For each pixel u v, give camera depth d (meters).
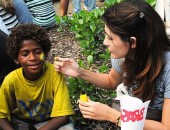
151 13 2.27
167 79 2.34
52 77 2.72
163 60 2.33
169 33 3.34
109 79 2.93
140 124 2.15
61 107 2.70
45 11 5.43
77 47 4.85
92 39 4.15
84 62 4.40
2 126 2.78
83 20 4.25
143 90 2.42
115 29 2.28
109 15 2.30
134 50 2.34
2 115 2.77
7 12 3.88
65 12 5.86
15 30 2.62
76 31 4.34
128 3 2.31
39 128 2.73
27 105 2.78
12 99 2.79
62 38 5.13
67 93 2.75
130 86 2.54
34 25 2.66
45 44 2.65
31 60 2.57
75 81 3.22
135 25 2.25
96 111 2.34
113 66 2.83
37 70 2.61
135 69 2.41
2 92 2.74
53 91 2.74
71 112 2.73
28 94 2.72
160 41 2.31
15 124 2.87
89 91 3.26
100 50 4.32
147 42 2.29
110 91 3.28
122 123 2.17
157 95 2.42
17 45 2.58
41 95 2.72
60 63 2.72
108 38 2.37
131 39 2.29
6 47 2.85
